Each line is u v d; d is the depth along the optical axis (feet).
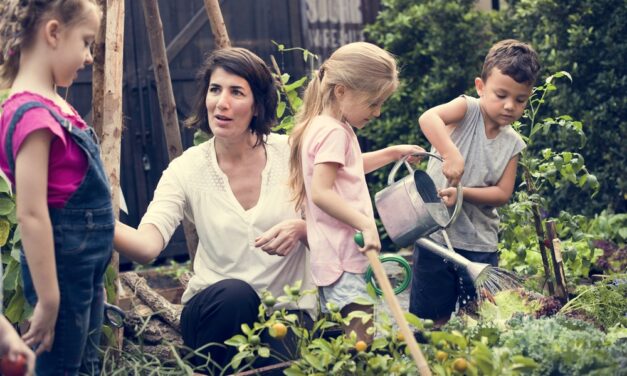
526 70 11.59
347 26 23.90
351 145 10.24
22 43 7.98
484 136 12.30
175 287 15.72
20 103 7.75
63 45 8.00
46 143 7.71
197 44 22.50
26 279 8.45
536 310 11.21
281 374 9.53
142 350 10.22
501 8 24.21
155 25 13.62
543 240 12.91
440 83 22.61
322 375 8.84
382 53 10.28
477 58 23.00
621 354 9.00
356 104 10.18
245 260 10.59
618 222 18.85
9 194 10.58
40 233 7.66
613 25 20.57
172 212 10.53
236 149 10.71
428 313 12.68
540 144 20.92
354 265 9.99
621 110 20.33
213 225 10.62
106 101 11.09
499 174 12.41
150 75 21.89
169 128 13.98
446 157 11.62
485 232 12.53
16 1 7.97
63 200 8.02
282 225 10.28
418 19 22.99
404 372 8.67
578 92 20.57
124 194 21.79
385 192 11.08
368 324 10.01
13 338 7.14
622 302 11.65
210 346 10.33
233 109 10.30
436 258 12.40
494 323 10.48
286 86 13.65
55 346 8.25
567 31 20.88
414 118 22.89
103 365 9.60
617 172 20.04
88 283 8.30
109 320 10.09
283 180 10.79
